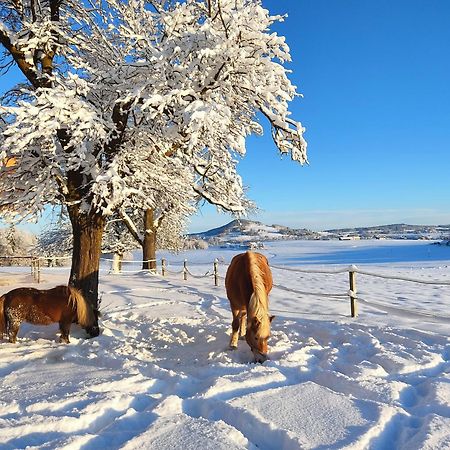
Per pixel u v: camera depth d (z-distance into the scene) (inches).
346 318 313.9
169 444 110.0
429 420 122.1
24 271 1001.5
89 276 308.8
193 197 422.3
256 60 255.1
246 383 160.1
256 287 213.6
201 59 253.9
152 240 852.0
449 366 192.1
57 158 283.6
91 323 278.2
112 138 289.1
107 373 190.1
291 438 112.6
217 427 118.5
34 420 125.6
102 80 285.0
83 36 317.4
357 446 108.6
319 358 215.8
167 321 334.3
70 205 301.7
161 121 289.4
